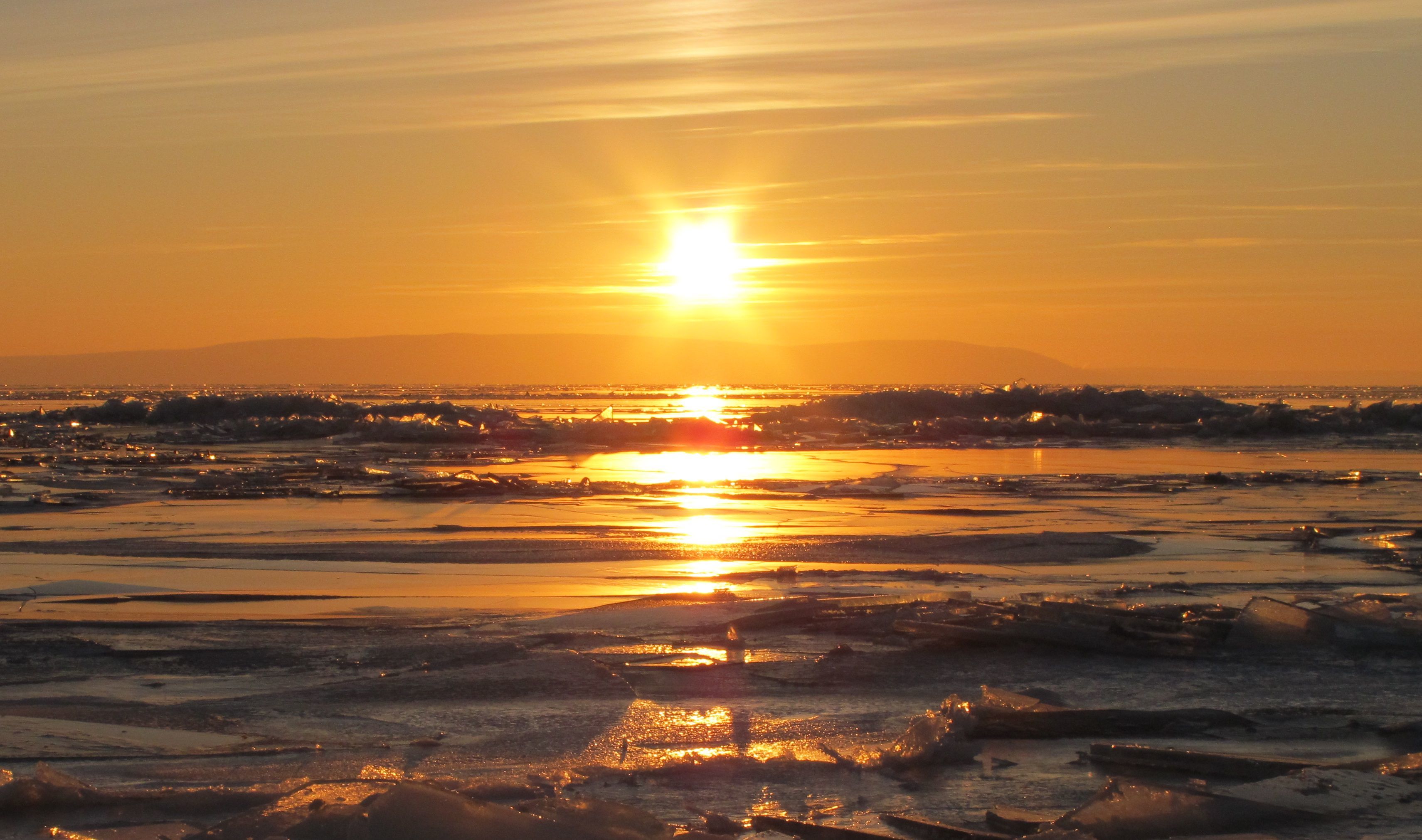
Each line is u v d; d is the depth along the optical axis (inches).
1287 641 352.5
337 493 839.7
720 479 1001.5
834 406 1995.6
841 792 221.8
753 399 5457.7
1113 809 199.6
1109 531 643.5
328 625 377.7
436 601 426.3
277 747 246.7
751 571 498.0
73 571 490.3
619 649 343.3
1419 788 213.6
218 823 195.2
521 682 301.0
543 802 200.4
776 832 199.0
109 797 205.3
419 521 686.5
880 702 288.7
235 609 407.2
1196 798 204.1
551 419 2220.7
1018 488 906.7
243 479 956.0
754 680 308.2
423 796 190.9
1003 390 2102.6
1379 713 278.2
